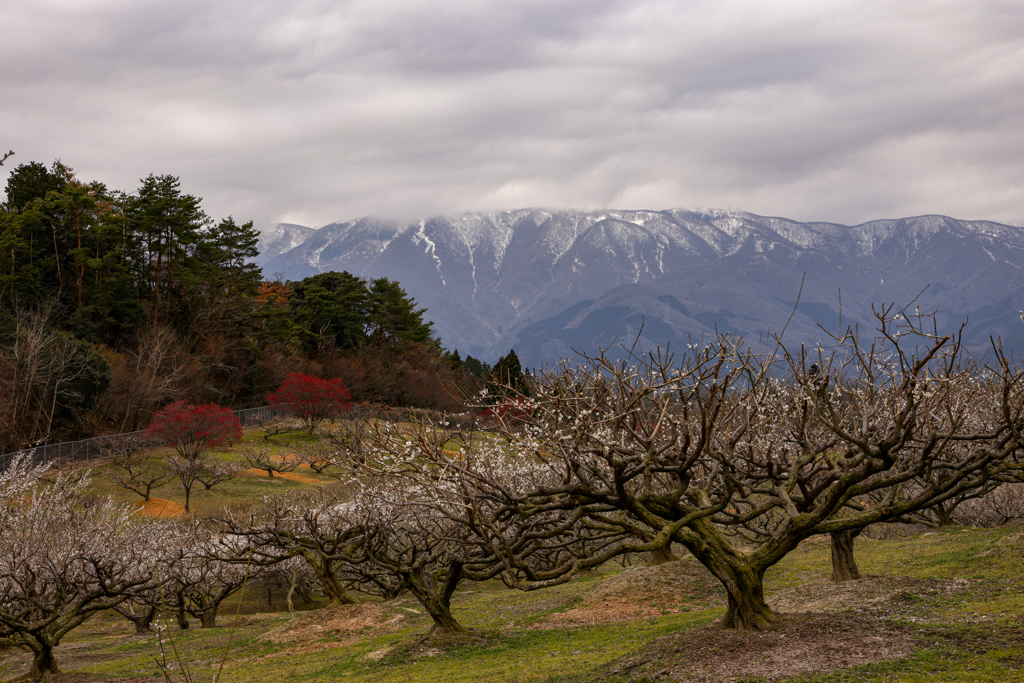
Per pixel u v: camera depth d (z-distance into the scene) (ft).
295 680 55.36
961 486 41.91
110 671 65.10
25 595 62.34
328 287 349.82
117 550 76.54
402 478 51.03
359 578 103.04
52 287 220.02
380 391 285.23
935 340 36.83
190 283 248.32
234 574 97.14
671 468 44.39
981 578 56.18
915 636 40.98
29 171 236.63
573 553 81.76
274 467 174.91
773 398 47.67
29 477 81.71
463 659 55.72
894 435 40.27
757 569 44.52
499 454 53.57
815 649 39.63
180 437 170.30
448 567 66.69
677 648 42.75
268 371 279.90
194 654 71.92
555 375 44.83
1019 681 32.55
